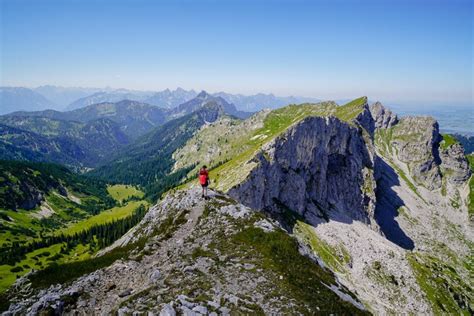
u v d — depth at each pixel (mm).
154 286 30906
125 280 33750
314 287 34188
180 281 31578
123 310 27312
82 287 32438
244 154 178750
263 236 41250
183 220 47938
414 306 139125
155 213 57500
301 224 157000
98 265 38875
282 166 166125
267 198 149625
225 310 27344
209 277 32438
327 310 30578
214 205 49906
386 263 161000
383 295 138375
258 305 28656
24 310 30969
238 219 45625
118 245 59188
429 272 166875
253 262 35750
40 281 35969
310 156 185375
